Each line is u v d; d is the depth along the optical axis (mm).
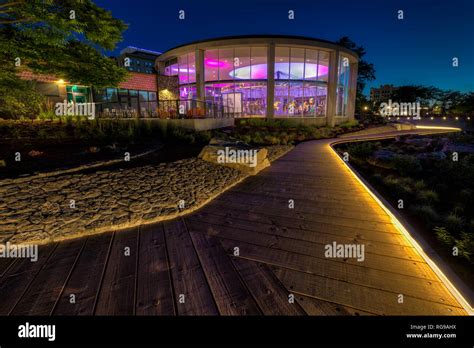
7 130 7562
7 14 5012
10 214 3338
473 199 5473
